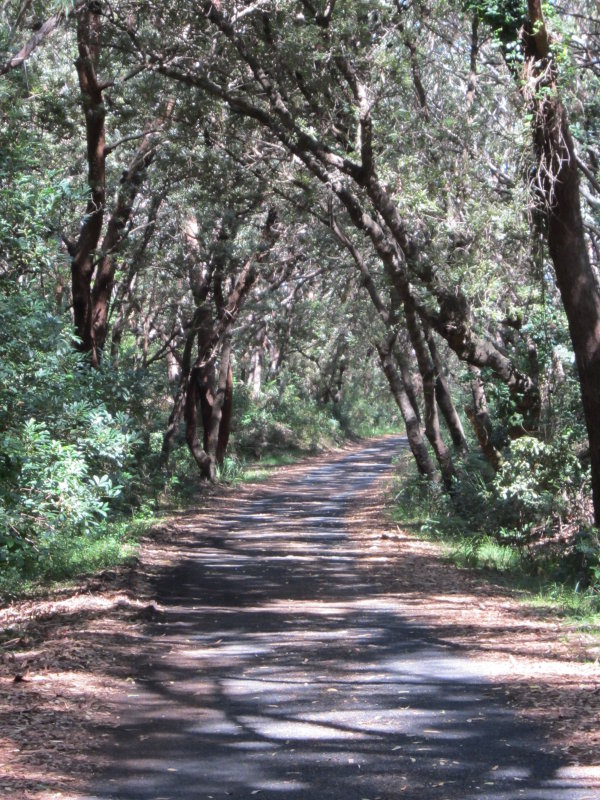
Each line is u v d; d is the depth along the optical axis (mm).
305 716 7359
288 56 17812
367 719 7254
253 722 7207
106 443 15578
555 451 18172
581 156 19219
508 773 5949
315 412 69312
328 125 19375
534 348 19672
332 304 46969
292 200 23453
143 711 7531
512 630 10914
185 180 25625
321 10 18125
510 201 18188
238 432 54062
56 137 23953
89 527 15703
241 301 33812
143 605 12766
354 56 17922
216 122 22594
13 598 13453
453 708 7531
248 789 5742
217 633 10992
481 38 19156
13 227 14398
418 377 48719
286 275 35250
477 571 16406
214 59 19094
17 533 13016
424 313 19156
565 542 16734
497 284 18484
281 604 13164
